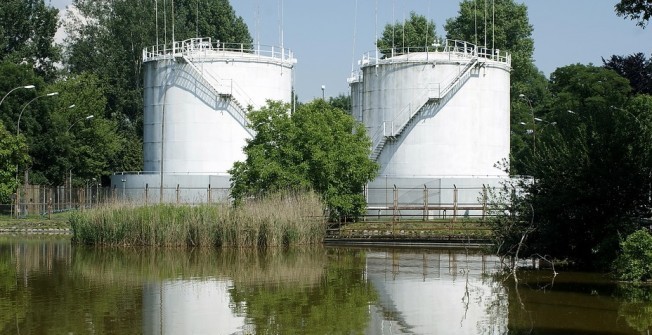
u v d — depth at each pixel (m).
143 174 76.75
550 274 39.03
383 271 40.66
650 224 39.78
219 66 76.75
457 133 74.50
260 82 77.50
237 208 55.16
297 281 36.56
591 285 35.19
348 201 61.28
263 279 37.25
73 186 99.00
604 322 26.55
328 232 59.75
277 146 61.41
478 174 74.62
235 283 35.81
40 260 45.41
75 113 98.06
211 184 74.62
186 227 53.75
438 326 25.97
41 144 86.88
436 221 60.78
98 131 100.31
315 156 59.38
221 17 125.12
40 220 75.06
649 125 39.81
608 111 40.66
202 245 53.44
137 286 34.78
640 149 38.91
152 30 114.06
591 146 39.34
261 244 54.06
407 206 71.00
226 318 27.22
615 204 39.47
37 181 87.06
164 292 32.97
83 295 32.09
